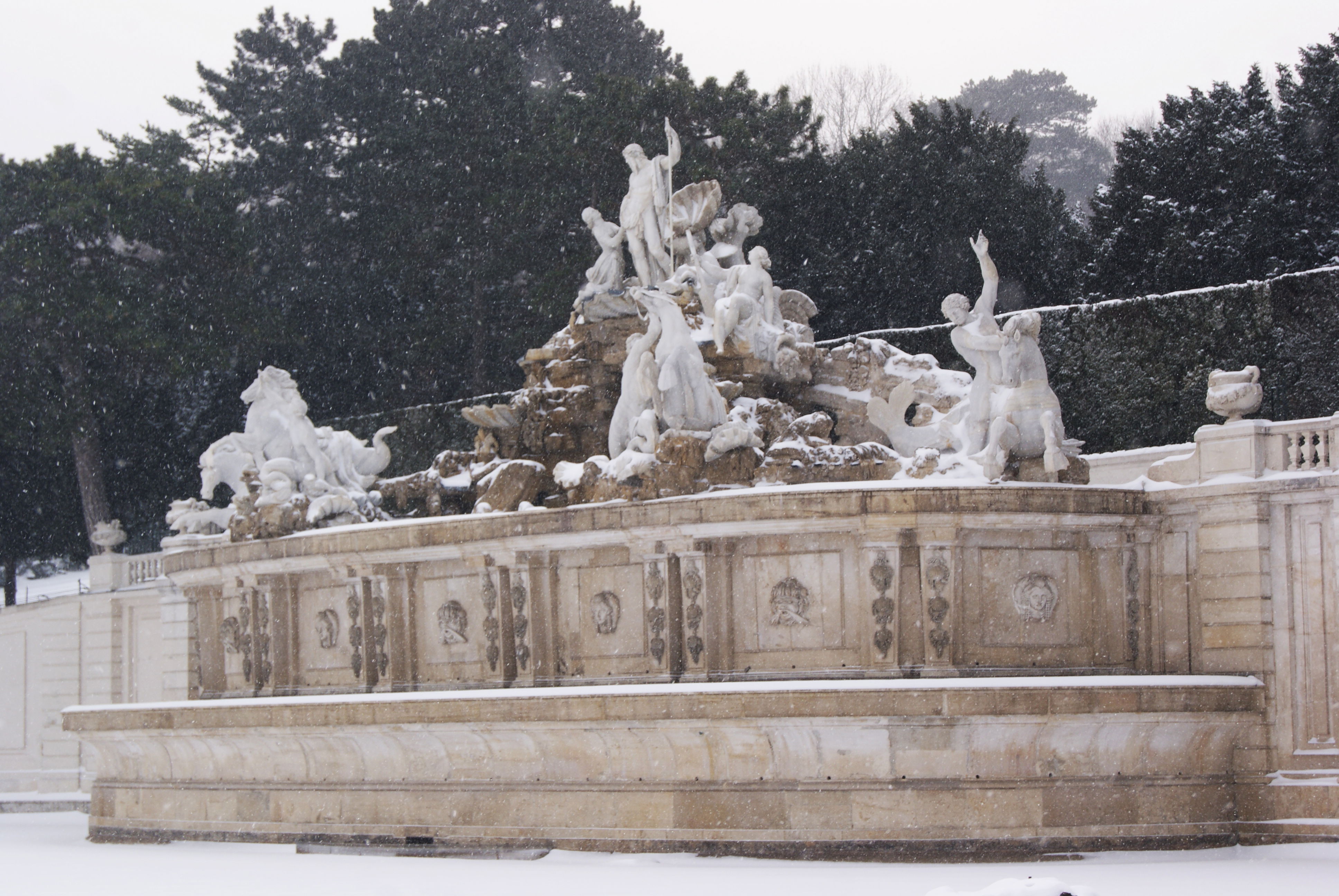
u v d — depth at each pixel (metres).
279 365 77.81
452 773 37.75
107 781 45.72
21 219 69.12
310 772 40.41
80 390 70.75
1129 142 63.94
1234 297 45.19
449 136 74.69
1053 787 32.94
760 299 44.31
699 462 36.97
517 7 86.19
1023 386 36.25
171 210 69.94
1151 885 27.42
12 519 76.25
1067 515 34.75
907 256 68.06
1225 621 35.34
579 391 45.66
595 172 69.56
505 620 38.88
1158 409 46.09
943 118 71.25
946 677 33.88
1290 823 33.88
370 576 41.31
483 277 73.75
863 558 34.50
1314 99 60.81
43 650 62.19
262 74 85.31
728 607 35.91
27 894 30.69
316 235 78.31
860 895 26.58
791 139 70.00
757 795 33.53
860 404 43.22
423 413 66.38
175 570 46.34
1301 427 34.91
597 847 35.16
